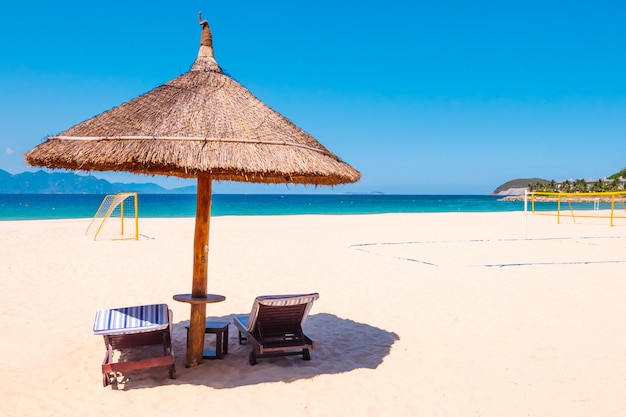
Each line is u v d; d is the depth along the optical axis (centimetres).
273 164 394
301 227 2062
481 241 1552
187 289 835
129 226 2077
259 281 901
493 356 508
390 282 884
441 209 5678
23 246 1352
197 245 475
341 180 476
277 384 439
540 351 520
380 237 1669
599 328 594
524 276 928
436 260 1141
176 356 513
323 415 383
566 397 412
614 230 2008
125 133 397
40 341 556
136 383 441
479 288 825
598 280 883
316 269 1018
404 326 620
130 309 454
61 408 389
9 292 789
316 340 570
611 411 387
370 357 511
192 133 399
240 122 428
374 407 396
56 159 388
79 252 1248
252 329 488
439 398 412
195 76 474
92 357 508
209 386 435
